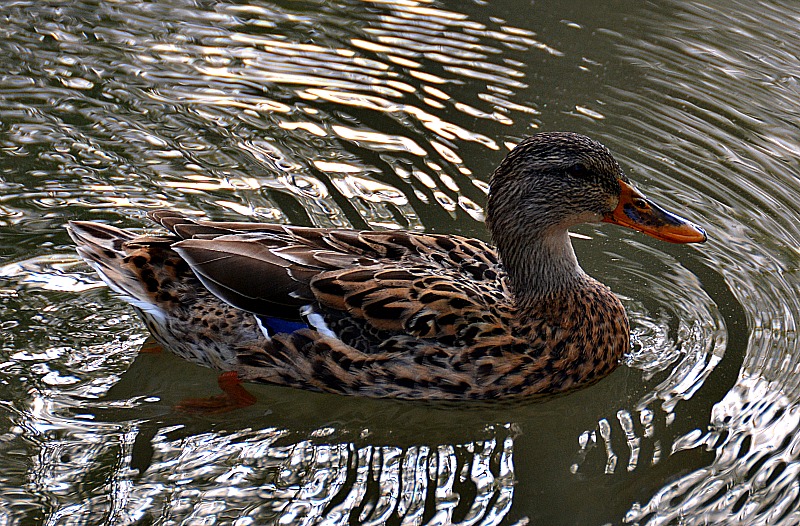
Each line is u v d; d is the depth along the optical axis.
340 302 8.19
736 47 13.11
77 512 7.23
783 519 7.15
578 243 10.32
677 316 9.28
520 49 12.98
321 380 8.41
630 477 7.71
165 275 8.42
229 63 12.52
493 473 7.81
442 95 12.05
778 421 8.05
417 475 7.75
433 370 8.20
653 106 11.96
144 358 8.77
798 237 10.08
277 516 7.28
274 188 10.60
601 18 13.74
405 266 8.41
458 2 14.05
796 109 11.89
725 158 11.12
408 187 10.65
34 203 10.20
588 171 8.38
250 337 8.40
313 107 11.82
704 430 8.03
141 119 11.45
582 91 12.20
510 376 8.27
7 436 7.84
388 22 13.53
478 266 8.64
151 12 13.44
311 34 13.19
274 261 8.32
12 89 11.73
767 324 9.09
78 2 13.50
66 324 8.94
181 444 7.95
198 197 10.42
